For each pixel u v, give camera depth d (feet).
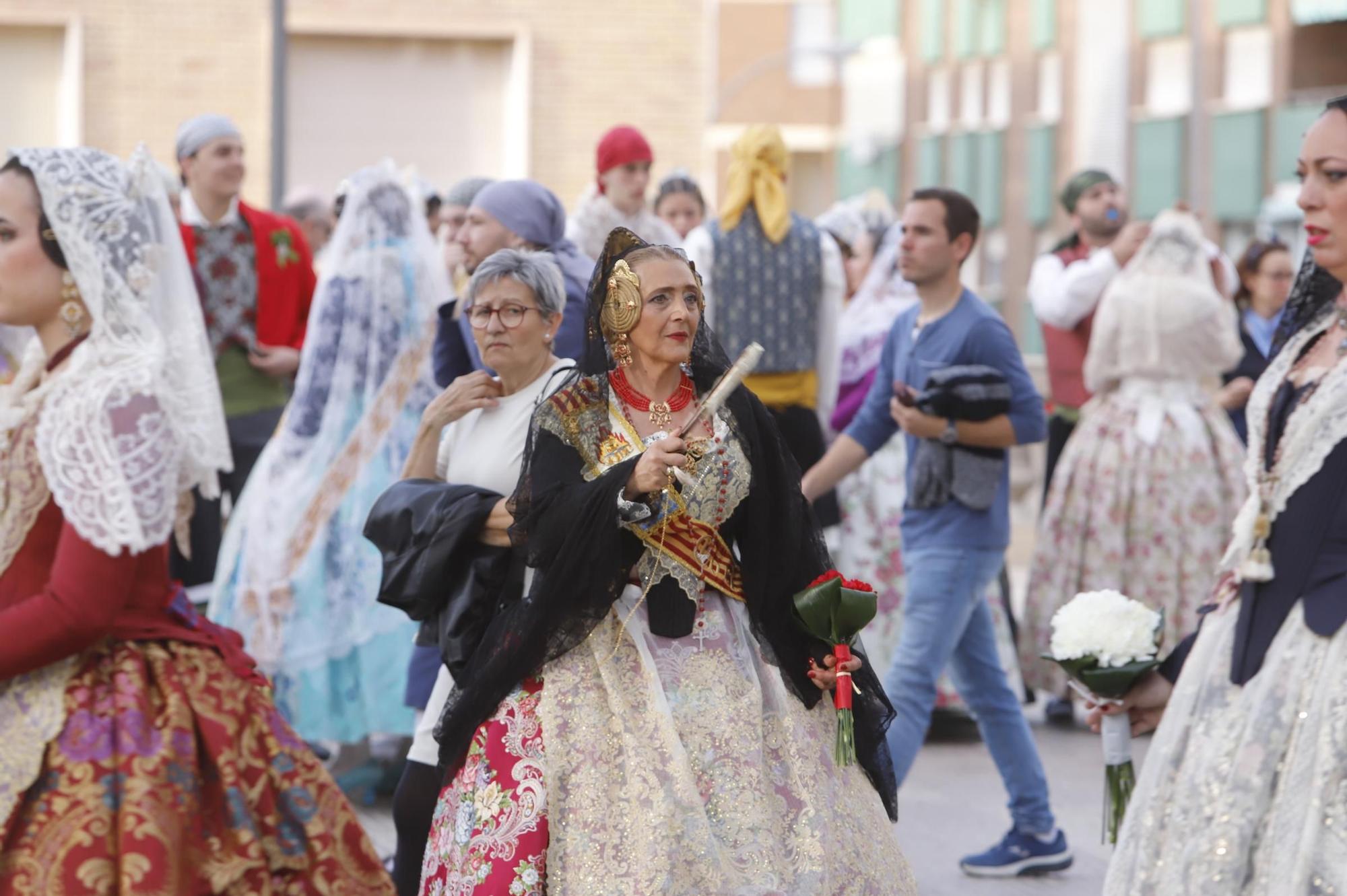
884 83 120.37
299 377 30.60
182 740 15.06
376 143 101.60
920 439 25.58
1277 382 16.66
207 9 99.30
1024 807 26.03
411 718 29.60
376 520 19.08
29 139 98.37
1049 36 111.14
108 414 15.01
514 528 17.98
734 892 16.53
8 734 14.80
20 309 15.70
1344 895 14.73
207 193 34.53
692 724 17.31
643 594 17.74
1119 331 36.37
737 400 18.49
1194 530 35.94
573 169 103.09
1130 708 18.02
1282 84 99.14
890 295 38.37
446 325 25.36
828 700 18.61
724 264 34.12
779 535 18.30
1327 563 15.66
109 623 14.87
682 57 103.60
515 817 17.03
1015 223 114.52
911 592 25.38
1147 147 105.70
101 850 14.49
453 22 101.30
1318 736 15.26
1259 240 39.65
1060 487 36.73
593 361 18.52
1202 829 15.66
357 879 15.72
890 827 18.20
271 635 29.58
